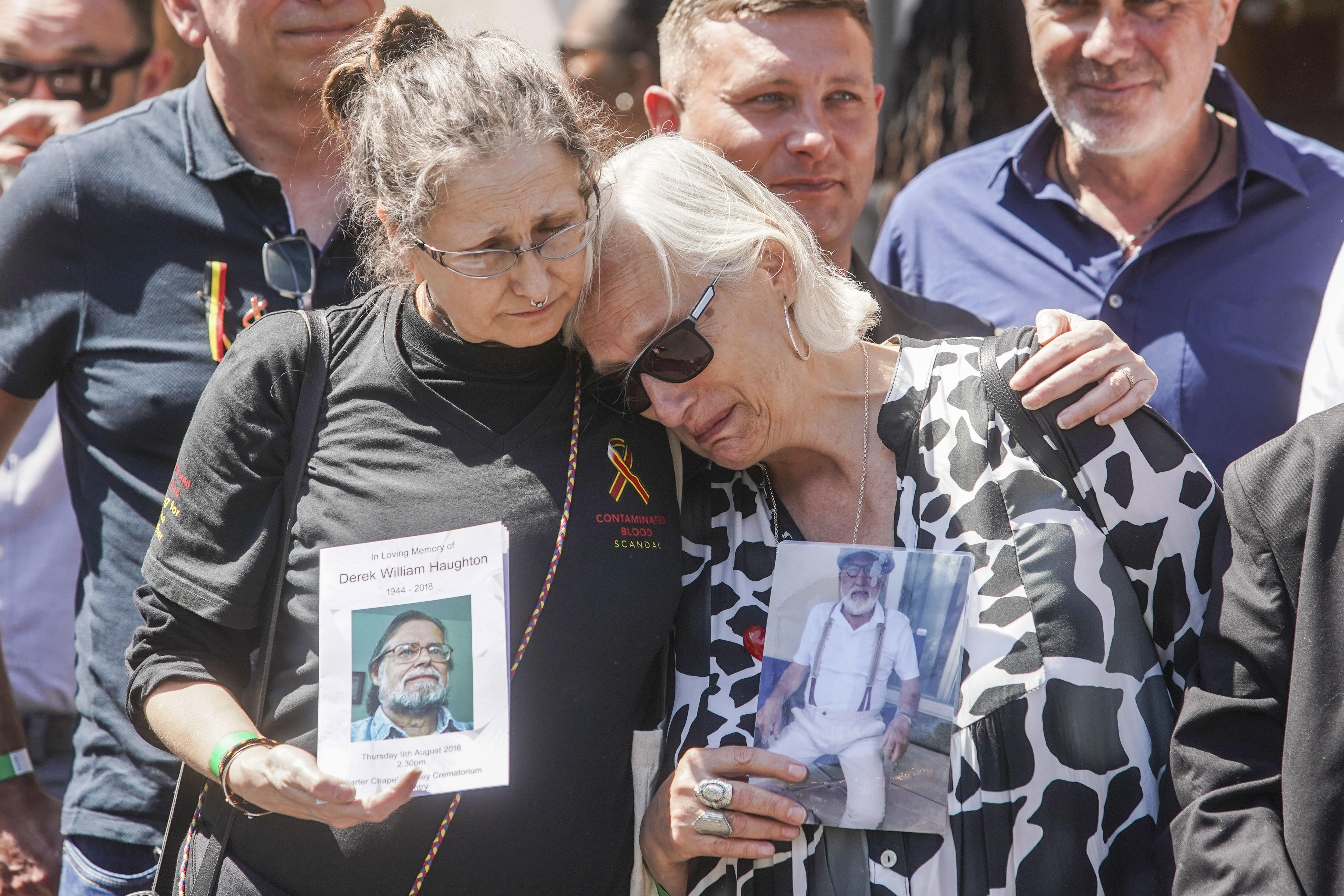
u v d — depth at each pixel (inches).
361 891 126.8
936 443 144.3
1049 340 145.0
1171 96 210.7
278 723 130.0
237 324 178.4
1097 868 131.3
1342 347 159.5
